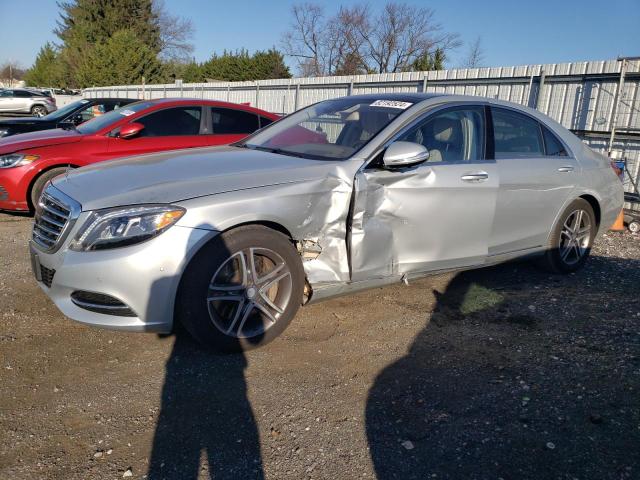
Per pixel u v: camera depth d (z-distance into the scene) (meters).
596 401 2.85
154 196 3.01
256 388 2.96
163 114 7.26
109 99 10.48
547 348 3.47
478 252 4.20
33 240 3.42
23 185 6.39
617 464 2.38
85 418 2.67
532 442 2.53
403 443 2.53
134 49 40.84
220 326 3.18
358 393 2.95
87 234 2.97
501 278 4.90
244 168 3.42
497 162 4.23
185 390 2.93
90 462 2.37
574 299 4.36
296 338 3.57
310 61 47.12
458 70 10.59
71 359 3.21
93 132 6.95
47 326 3.62
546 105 9.21
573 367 3.21
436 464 2.39
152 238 2.93
